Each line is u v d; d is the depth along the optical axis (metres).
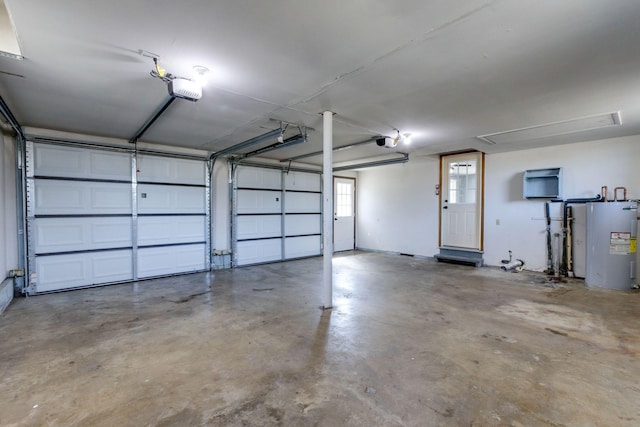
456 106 3.51
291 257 7.52
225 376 2.26
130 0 1.72
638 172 4.84
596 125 4.25
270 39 2.16
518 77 2.74
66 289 4.63
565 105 3.45
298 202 7.70
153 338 2.92
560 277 5.43
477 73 2.67
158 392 2.07
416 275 5.71
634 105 3.43
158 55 2.38
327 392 2.06
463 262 6.65
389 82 2.87
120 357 2.55
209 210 6.11
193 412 1.87
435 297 4.27
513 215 6.13
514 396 2.02
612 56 2.36
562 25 1.96
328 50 2.30
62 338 2.93
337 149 5.96
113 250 5.04
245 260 6.68
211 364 2.44
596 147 5.20
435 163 7.48
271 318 3.46
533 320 3.38
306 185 7.90
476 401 1.97
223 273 5.91
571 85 2.91
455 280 5.29
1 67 2.57
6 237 4.15
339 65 2.54
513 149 5.94
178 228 5.75
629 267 4.59
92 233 4.85
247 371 2.33
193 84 2.77
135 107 3.58
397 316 3.51
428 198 7.64
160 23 1.96
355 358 2.53
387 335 2.98
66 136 4.61
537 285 4.91
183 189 5.80
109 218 5.01
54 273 4.54
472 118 3.95
